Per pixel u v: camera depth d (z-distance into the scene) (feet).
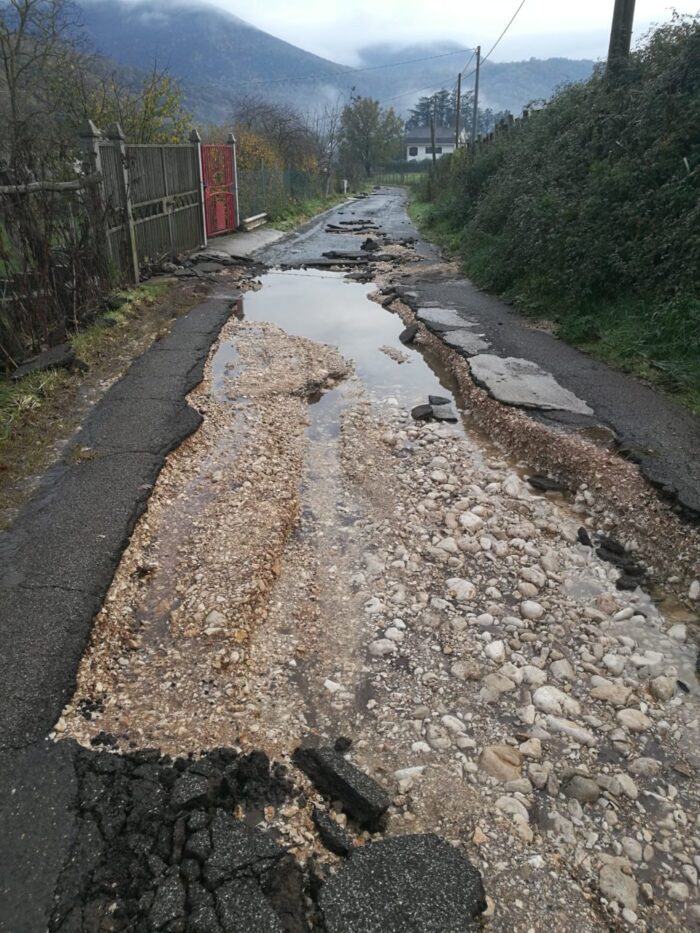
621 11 35.32
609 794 8.88
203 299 34.22
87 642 10.64
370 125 232.94
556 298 30.63
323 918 7.00
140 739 9.15
